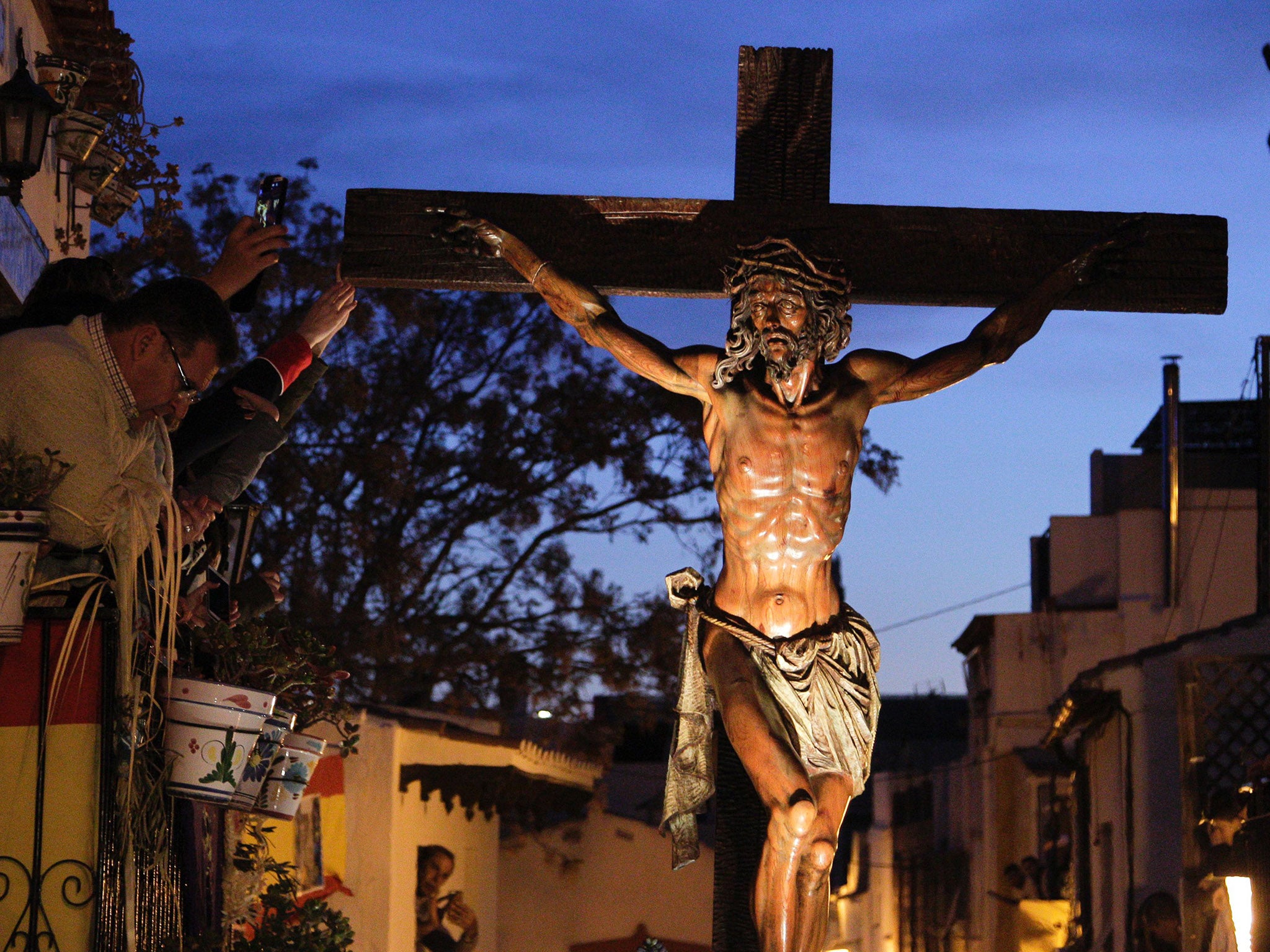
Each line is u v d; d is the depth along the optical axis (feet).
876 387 17.94
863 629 17.72
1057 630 100.12
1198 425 109.50
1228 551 95.71
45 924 12.43
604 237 18.88
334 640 72.49
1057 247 19.06
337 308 18.99
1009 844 99.91
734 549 17.58
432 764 55.21
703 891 72.79
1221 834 37.01
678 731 17.76
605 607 78.02
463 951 61.00
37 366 13.09
